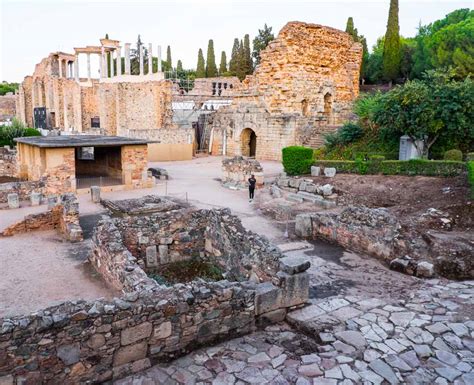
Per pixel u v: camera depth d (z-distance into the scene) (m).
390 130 26.66
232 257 12.13
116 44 63.94
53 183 24.95
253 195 23.83
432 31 52.44
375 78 54.38
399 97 25.86
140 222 12.95
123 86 52.03
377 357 7.75
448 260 12.09
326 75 42.50
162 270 13.08
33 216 17.11
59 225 17.62
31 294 11.02
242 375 7.29
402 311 9.45
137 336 7.32
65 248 15.02
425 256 12.47
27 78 73.88
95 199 23.50
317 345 8.20
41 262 13.52
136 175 27.62
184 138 44.47
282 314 9.24
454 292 10.50
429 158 26.52
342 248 14.57
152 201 22.23
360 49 45.16
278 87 40.31
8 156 33.72
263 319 8.96
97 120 61.47
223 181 29.31
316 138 37.84
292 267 9.30
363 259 13.39
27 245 15.32
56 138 29.33
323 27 41.47
